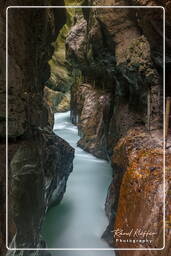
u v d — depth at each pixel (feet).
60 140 50.93
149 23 26.23
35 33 31.12
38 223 34.42
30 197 31.12
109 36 42.57
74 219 48.44
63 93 140.15
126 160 29.73
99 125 80.79
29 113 29.09
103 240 43.11
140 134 33.96
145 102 38.60
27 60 28.25
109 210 45.50
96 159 78.79
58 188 49.90
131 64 37.29
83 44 70.13
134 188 23.11
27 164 29.19
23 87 26.30
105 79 71.05
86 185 61.77
